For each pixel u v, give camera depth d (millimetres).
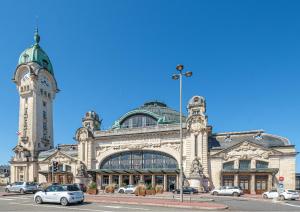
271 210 31703
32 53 107875
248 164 69125
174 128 78125
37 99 104688
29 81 104938
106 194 57656
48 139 107375
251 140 70812
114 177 83500
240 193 58438
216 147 73188
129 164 82938
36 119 103188
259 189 66500
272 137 70125
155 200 39469
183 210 29438
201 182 69750
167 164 77688
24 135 102875
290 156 65375
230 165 70750
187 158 74500
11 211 28625
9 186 57750
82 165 86562
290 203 42562
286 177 65000
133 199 40938
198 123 74250
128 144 83312
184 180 72000
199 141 73625
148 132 80750
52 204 35531
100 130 91000
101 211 28391
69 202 34219
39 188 59969
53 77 112375
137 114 91750
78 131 89688
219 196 56250
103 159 86312
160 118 86750
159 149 78812
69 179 90562
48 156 96500
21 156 101000
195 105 75812
